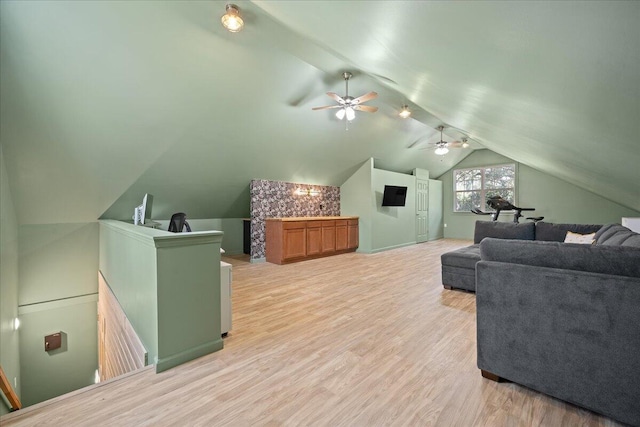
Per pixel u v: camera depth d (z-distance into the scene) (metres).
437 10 0.94
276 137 4.70
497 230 4.42
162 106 3.37
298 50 3.13
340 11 1.36
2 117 2.74
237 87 3.56
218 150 4.37
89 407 1.50
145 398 1.58
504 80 1.33
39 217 3.80
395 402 1.53
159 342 1.85
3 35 2.29
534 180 7.72
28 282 3.91
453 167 9.24
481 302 1.73
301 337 2.32
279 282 4.08
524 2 0.73
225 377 1.77
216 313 2.12
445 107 2.95
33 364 4.00
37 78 2.62
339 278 4.30
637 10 0.61
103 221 4.01
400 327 2.50
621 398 1.30
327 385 1.68
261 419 1.42
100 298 4.24
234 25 2.49
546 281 1.50
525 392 1.60
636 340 1.27
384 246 6.99
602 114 1.25
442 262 3.70
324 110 4.57
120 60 2.79
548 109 1.48
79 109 3.00
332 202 7.02
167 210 5.18
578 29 0.76
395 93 4.12
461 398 1.56
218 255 2.15
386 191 6.81
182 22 2.68
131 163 3.83
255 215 5.55
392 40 1.41
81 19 2.41
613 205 6.70
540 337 1.52
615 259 1.35
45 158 3.23
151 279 1.94
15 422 1.39
